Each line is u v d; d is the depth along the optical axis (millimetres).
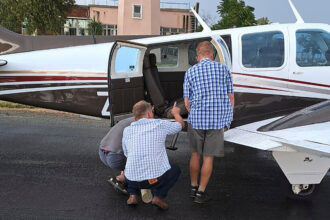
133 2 30188
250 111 5000
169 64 5828
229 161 5070
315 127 3566
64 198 3709
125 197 3773
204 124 3426
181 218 3348
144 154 3188
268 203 3727
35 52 5398
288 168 3594
